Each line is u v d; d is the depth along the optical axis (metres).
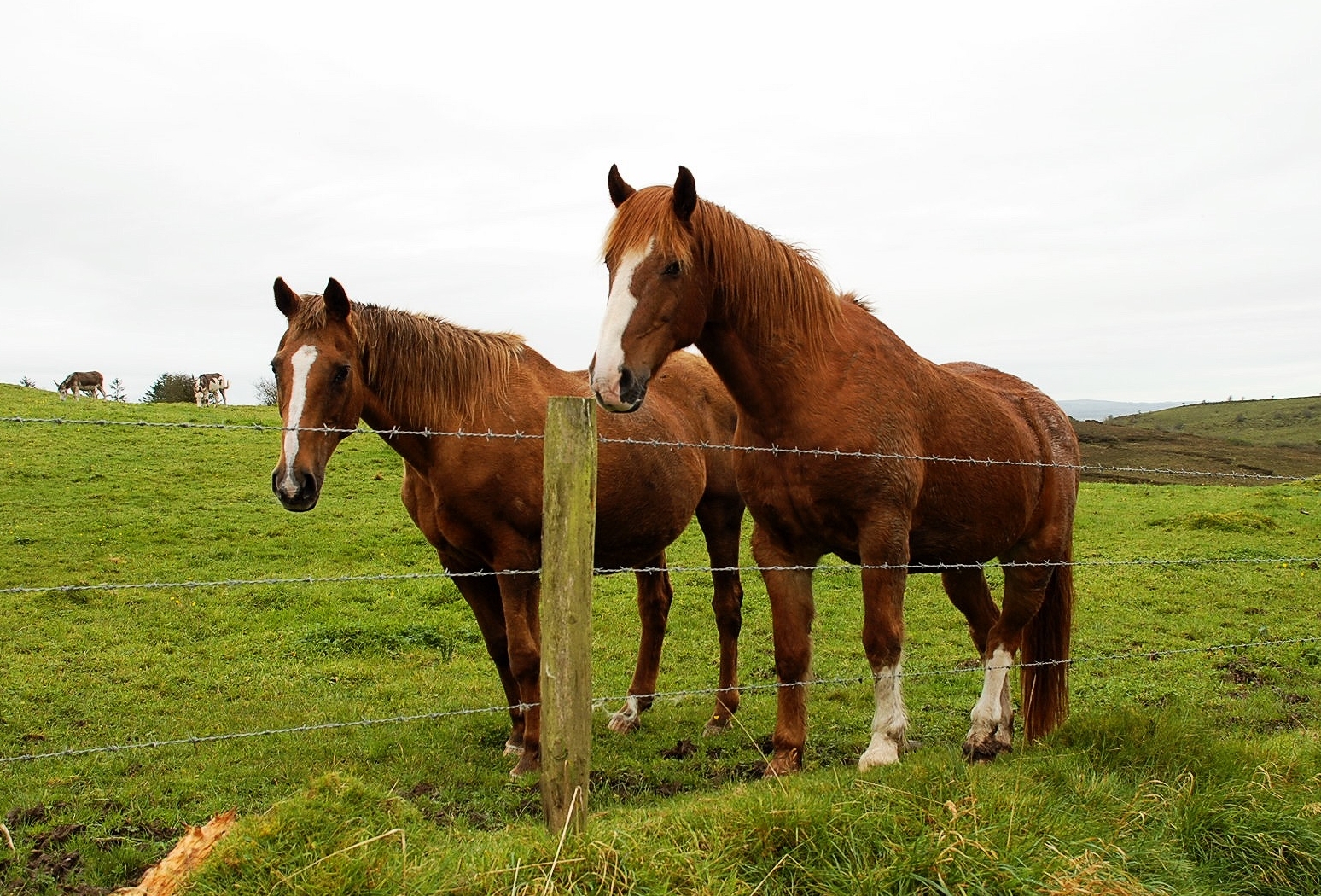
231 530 13.68
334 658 7.98
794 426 4.27
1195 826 3.37
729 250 4.17
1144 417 97.12
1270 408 90.38
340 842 2.87
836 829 3.06
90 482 16.67
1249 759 3.96
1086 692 7.00
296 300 4.89
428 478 5.16
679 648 8.52
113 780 4.91
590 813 3.52
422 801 4.63
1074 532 15.45
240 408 28.33
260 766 5.14
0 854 3.83
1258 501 18.75
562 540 2.95
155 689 6.95
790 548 4.56
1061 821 3.27
